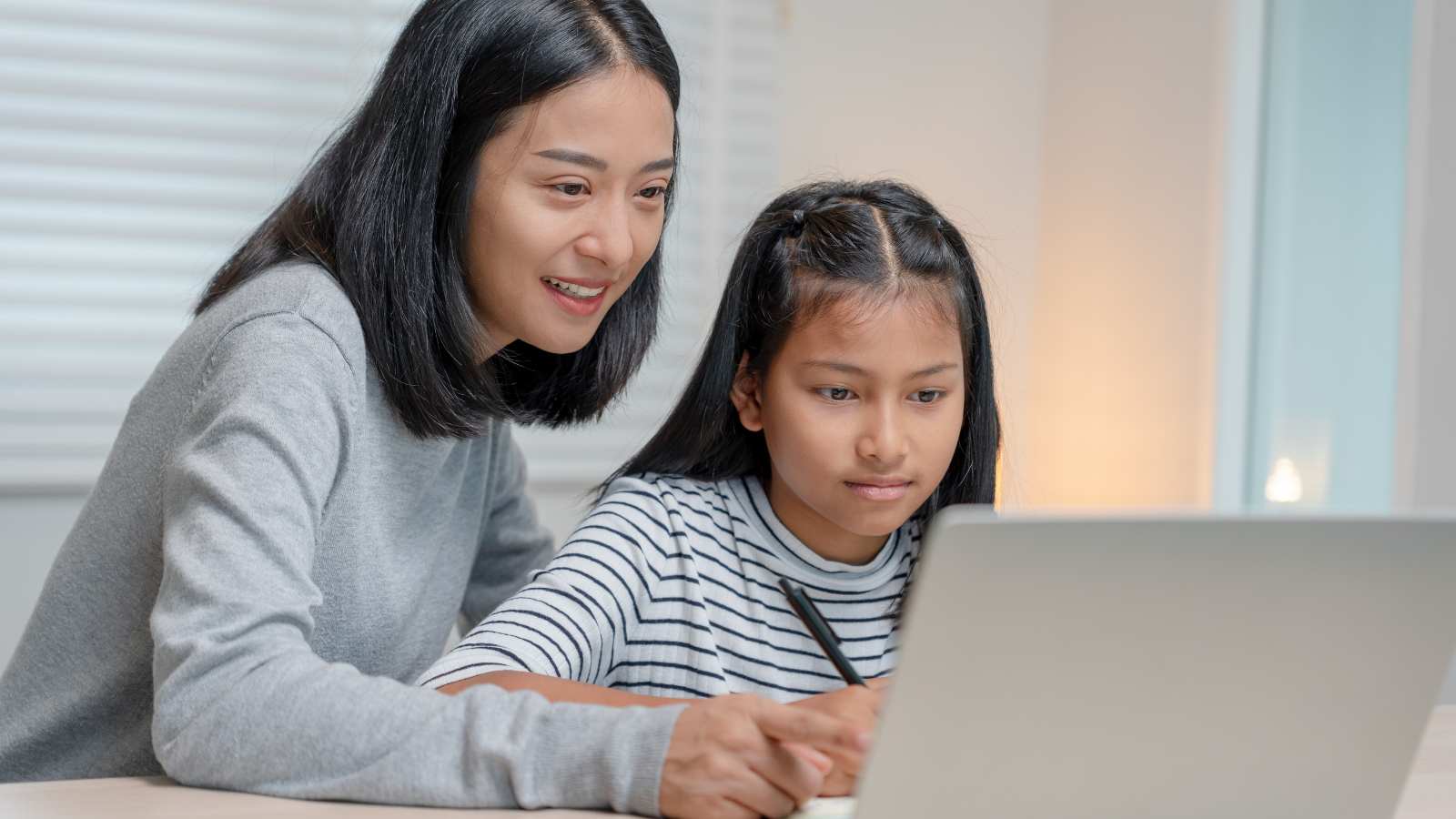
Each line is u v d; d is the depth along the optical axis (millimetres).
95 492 1065
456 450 1169
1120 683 652
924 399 1045
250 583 834
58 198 2160
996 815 658
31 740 1058
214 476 871
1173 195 2553
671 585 1078
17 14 2123
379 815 737
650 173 1047
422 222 1025
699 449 1127
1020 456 2893
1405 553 668
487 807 756
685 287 2598
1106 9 2732
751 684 1073
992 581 604
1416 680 711
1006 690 632
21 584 2154
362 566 1056
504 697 787
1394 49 2131
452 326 1047
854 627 1102
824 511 1043
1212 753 690
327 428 945
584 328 1075
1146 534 618
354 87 2332
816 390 1036
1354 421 2193
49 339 2168
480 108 1011
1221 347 2424
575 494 2551
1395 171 2123
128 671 1046
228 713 789
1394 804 739
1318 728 703
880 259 1032
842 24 2748
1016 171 2891
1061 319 2838
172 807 749
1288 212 2363
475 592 1411
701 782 724
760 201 2641
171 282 2246
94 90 2168
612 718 761
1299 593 662
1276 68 2396
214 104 2248
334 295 1003
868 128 2775
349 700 784
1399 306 2102
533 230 1020
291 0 2301
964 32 2848
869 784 632
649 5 2543
